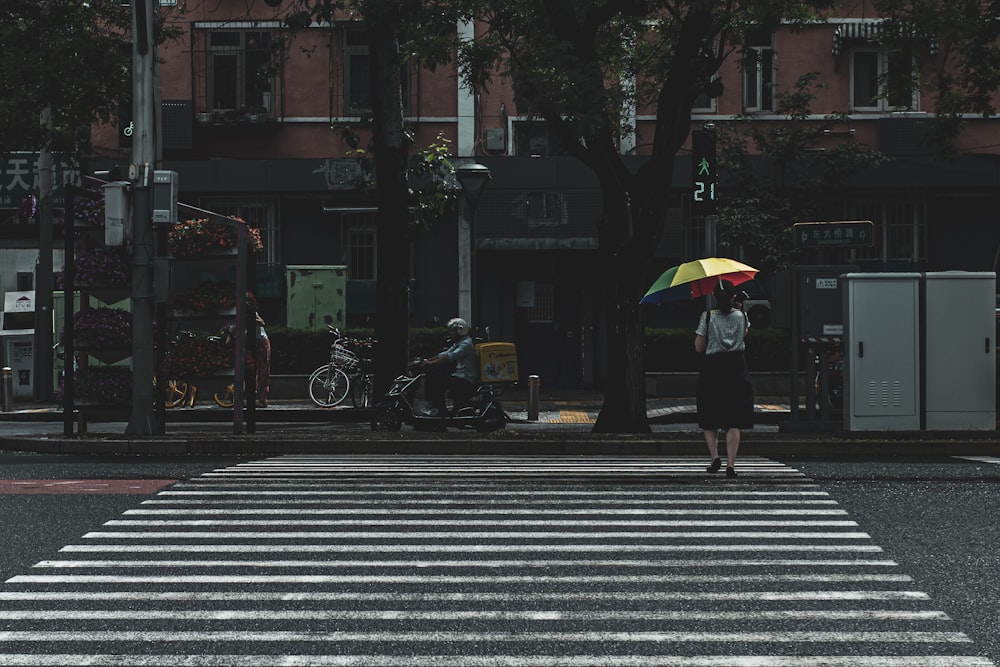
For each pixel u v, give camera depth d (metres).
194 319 15.18
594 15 15.66
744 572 6.81
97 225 15.36
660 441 13.48
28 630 5.61
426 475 11.00
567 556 7.26
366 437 14.06
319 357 24.52
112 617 5.86
